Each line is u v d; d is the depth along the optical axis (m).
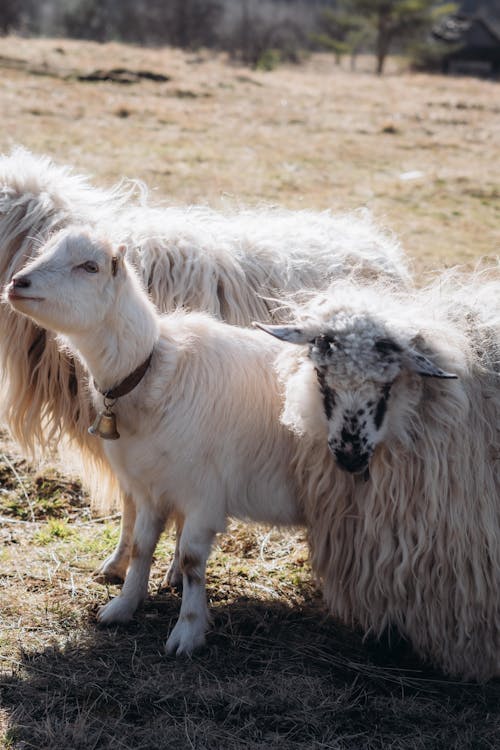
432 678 3.81
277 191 11.63
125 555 4.38
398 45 46.28
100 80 19.20
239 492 3.85
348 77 32.22
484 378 3.75
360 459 3.36
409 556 3.69
